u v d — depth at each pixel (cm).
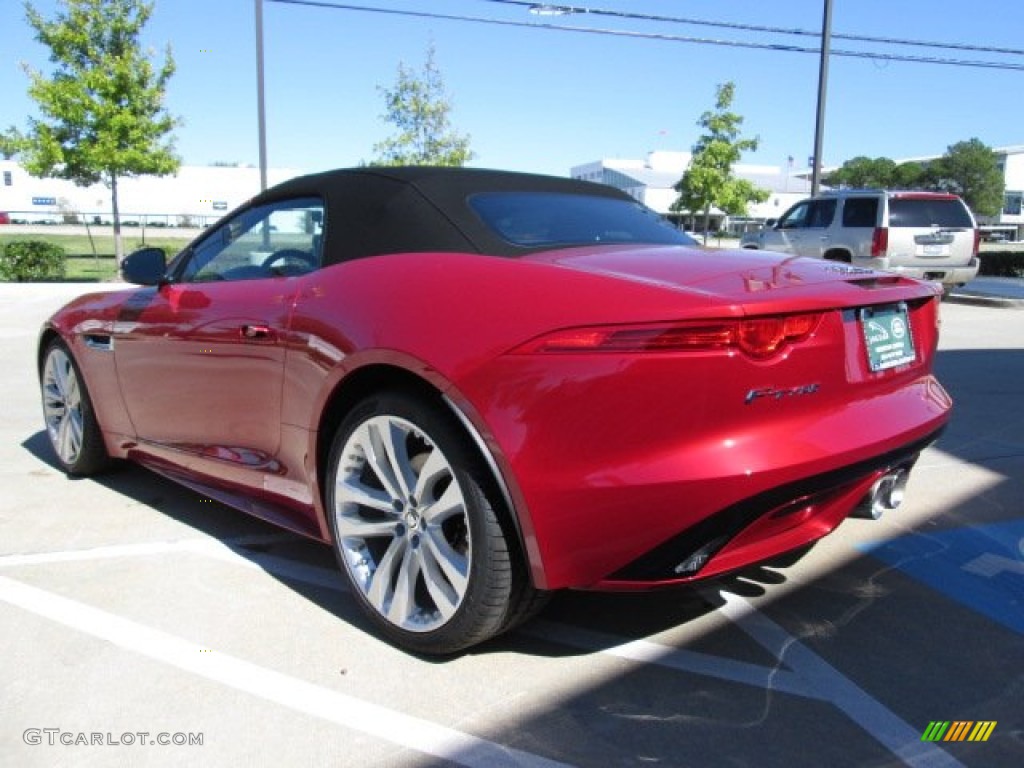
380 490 288
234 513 417
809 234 1459
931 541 379
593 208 344
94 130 1995
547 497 238
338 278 302
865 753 229
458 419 254
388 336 267
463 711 248
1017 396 688
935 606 316
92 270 2298
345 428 289
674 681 264
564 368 235
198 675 268
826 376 255
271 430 324
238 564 354
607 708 250
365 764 225
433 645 270
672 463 231
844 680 265
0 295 1602
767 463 235
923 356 311
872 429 264
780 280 259
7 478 473
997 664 275
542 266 262
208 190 5678
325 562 358
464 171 338
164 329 371
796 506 251
